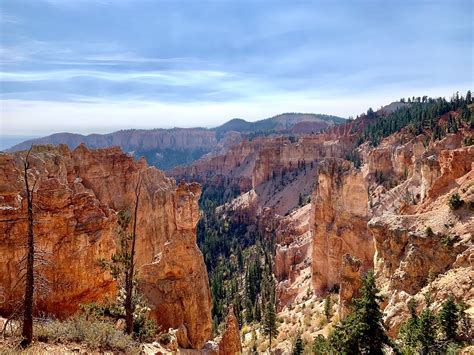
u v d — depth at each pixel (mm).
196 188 52094
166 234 67375
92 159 62438
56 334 21312
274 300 90188
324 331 47062
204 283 46344
